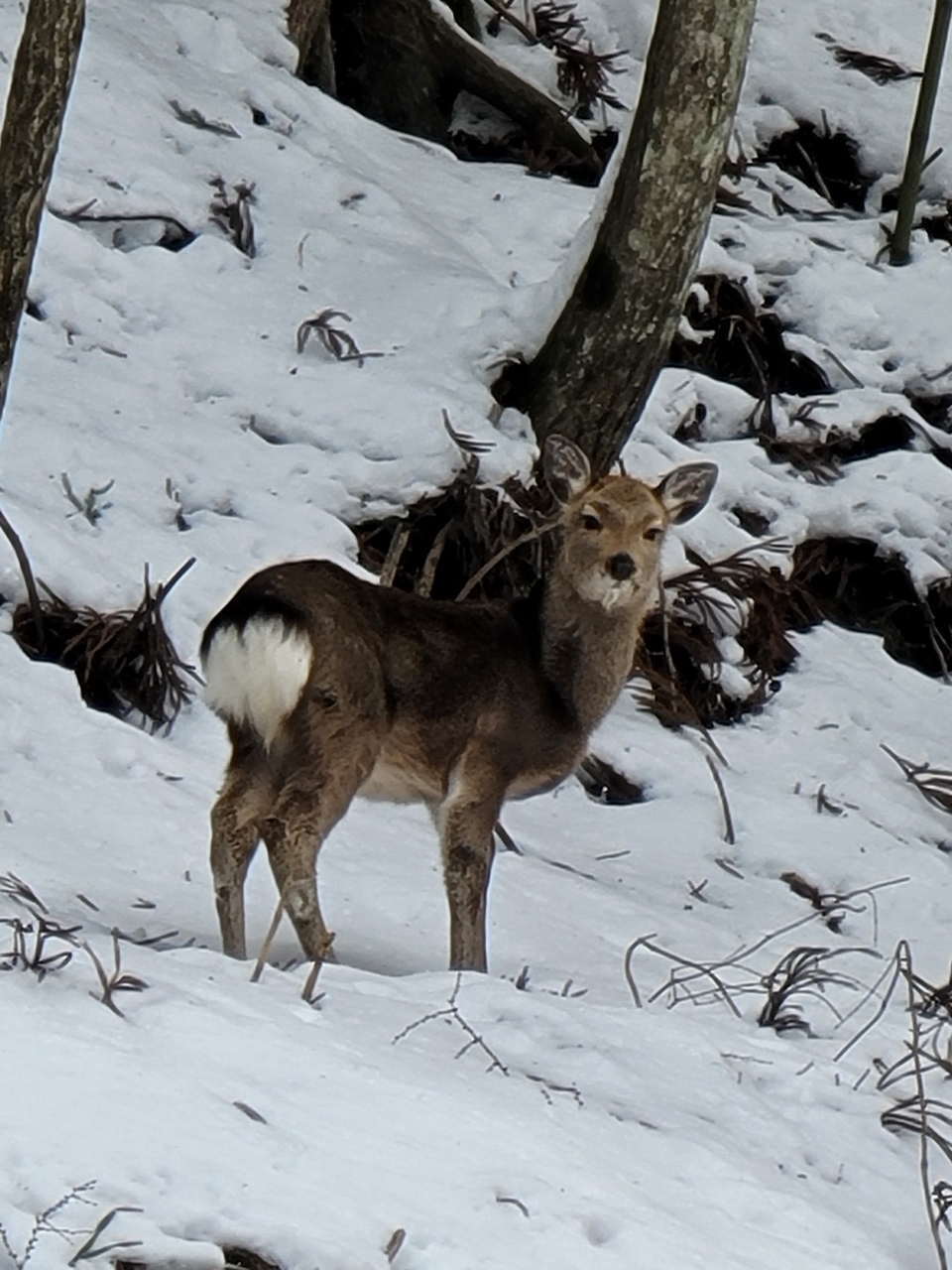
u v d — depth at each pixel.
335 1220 5.95
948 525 17.14
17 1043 6.41
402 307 16.03
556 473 10.47
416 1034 7.68
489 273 17.53
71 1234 5.54
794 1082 8.34
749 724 14.88
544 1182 6.53
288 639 8.99
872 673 15.80
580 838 12.71
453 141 20.44
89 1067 6.39
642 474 15.89
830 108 21.50
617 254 15.04
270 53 19.17
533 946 10.36
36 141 10.45
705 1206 6.93
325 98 18.92
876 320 18.78
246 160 17.33
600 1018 8.45
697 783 13.65
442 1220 6.14
